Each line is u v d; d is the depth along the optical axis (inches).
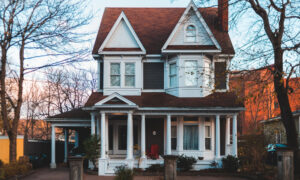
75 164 444.8
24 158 686.5
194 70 757.3
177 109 709.3
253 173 629.9
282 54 519.2
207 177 636.1
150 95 778.8
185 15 759.7
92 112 729.6
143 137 720.3
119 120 797.2
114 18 925.2
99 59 816.3
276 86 558.3
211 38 754.2
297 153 542.6
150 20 921.5
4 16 575.8
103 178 620.7
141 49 770.2
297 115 903.7
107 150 724.7
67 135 917.2
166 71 795.4
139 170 682.2
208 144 773.3
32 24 570.9
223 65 791.7
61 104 1501.0
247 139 663.8
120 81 779.4
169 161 461.4
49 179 608.4
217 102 725.3
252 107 1338.6
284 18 515.2
